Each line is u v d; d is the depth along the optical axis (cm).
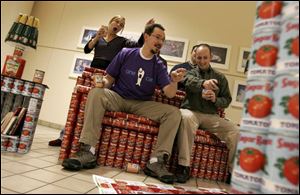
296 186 86
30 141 181
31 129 178
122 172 171
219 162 210
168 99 224
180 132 185
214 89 213
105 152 185
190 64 254
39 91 179
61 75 451
